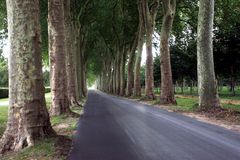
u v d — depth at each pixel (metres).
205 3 20.78
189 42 45.78
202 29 20.89
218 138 10.68
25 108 9.91
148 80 37.88
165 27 29.78
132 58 50.97
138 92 45.28
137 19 46.72
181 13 42.03
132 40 51.94
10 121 9.96
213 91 20.56
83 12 41.22
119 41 56.88
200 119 16.48
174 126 13.81
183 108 22.92
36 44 10.10
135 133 11.97
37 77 10.12
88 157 8.17
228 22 36.94
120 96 55.44
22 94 9.93
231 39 37.94
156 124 14.60
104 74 84.50
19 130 9.82
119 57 58.50
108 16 46.22
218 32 39.12
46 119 10.43
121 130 12.80
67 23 26.50
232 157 7.98
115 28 51.78
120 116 18.64
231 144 9.62
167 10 29.53
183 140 10.37
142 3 37.69
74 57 32.75
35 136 9.92
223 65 40.78
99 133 12.11
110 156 8.23
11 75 10.02
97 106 28.03
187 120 16.06
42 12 33.59
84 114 20.30
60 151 8.82
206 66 20.69
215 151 8.67
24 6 9.88
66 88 19.75
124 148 9.20
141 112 21.31
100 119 17.09
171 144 9.72
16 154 8.95
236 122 14.86
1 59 39.28
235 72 43.41
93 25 50.31
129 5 45.78
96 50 72.62
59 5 19.25
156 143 9.90
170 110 22.62
